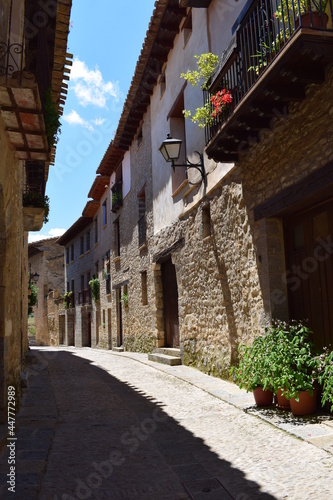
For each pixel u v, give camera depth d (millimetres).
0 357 4922
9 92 4125
